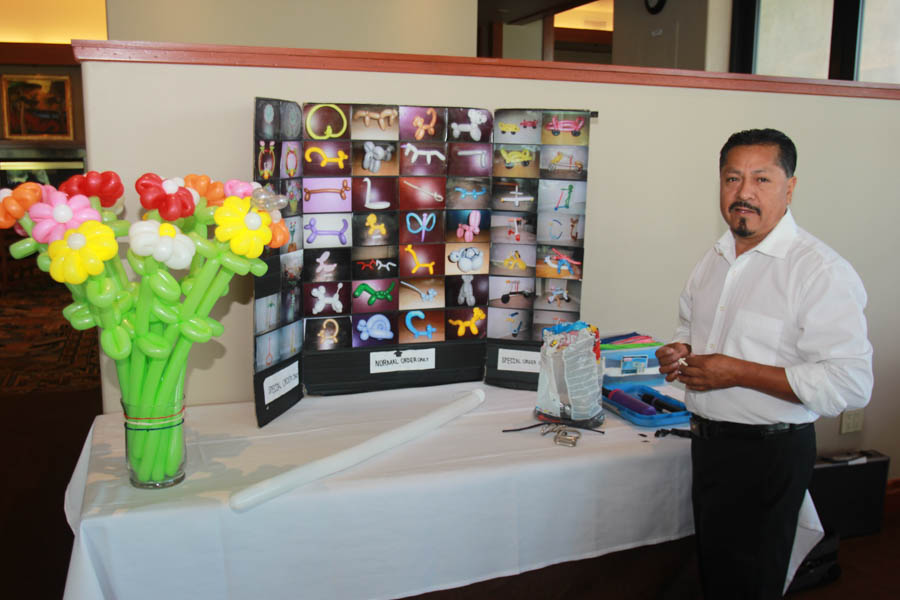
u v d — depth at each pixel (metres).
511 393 1.92
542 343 1.90
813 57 3.55
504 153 1.89
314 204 1.77
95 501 1.25
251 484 1.33
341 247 1.81
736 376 1.30
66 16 7.46
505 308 1.96
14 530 2.39
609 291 2.27
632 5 4.68
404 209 1.84
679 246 2.32
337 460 1.38
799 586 2.11
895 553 2.36
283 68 1.82
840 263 1.26
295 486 1.30
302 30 3.82
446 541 1.40
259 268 1.33
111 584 1.22
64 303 6.48
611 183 2.20
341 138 1.77
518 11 5.81
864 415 2.65
